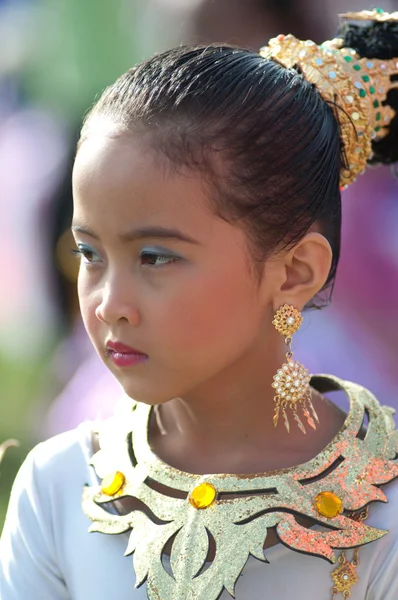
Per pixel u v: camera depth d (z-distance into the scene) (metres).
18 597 3.83
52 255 9.52
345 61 3.82
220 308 3.38
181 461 3.71
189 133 3.32
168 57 3.55
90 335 3.48
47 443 4.05
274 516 3.43
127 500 3.66
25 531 3.89
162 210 3.28
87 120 3.54
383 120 3.94
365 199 6.45
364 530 3.46
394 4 6.77
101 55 9.59
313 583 3.50
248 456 3.65
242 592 3.51
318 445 3.68
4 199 10.77
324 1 6.39
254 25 6.38
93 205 3.33
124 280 3.35
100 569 3.68
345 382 3.91
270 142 3.43
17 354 11.84
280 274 3.52
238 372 3.59
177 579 3.38
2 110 11.01
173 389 3.43
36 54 10.82
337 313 6.42
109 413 7.12
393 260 6.40
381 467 3.56
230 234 3.37
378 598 3.52
